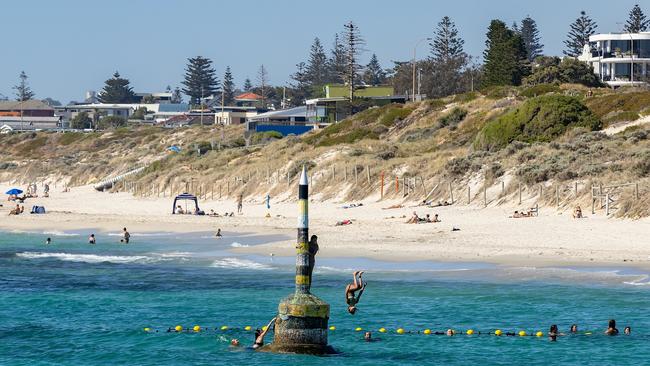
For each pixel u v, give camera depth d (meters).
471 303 75.69
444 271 89.38
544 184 134.00
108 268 99.81
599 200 119.38
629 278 82.75
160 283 89.06
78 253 113.50
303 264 58.00
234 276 91.88
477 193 142.88
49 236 135.62
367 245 107.25
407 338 66.44
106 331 70.56
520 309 73.31
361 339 66.19
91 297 82.88
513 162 147.00
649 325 68.06
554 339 65.38
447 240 108.44
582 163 137.25
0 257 110.25
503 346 64.12
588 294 77.31
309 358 58.66
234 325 71.44
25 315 76.44
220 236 127.62
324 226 128.75
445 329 68.38
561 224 113.19
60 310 78.00
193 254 109.56
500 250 99.44
